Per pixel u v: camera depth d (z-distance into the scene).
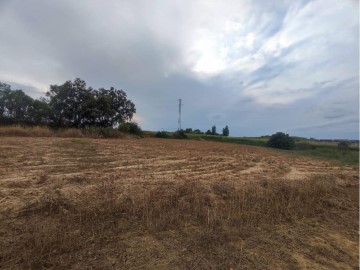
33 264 2.82
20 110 28.25
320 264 3.26
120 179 6.58
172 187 6.06
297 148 33.72
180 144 24.84
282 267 3.13
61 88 31.19
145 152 13.84
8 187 5.26
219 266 3.04
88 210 4.30
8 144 13.25
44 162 8.41
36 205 4.37
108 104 34.34
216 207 4.89
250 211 4.82
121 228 3.83
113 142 19.98
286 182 7.18
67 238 3.36
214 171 8.81
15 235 3.38
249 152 19.52
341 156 19.42
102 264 2.93
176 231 3.88
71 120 32.47
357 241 3.99
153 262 3.05
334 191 6.98
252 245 3.63
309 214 5.04
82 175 6.73
